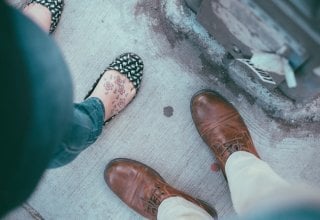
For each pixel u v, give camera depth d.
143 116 1.35
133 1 1.32
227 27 0.98
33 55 0.73
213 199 1.35
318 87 0.95
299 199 0.91
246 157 1.22
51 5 1.32
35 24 0.76
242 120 1.32
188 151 1.35
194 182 1.35
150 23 1.32
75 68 1.36
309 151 1.32
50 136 0.77
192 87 1.33
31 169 0.75
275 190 1.02
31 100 0.71
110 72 1.31
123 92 1.31
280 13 0.75
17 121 0.68
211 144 1.31
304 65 0.87
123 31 1.33
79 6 1.34
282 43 0.83
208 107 1.31
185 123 1.34
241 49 1.04
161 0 1.30
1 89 0.66
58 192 1.36
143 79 1.34
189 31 1.28
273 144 1.33
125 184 1.34
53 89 0.76
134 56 1.33
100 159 1.36
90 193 1.36
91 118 1.15
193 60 1.31
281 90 1.23
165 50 1.32
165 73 1.33
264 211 0.91
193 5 1.19
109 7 1.33
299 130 1.31
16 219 1.37
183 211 1.18
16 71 0.69
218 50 1.27
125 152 1.36
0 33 0.68
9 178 0.70
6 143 0.67
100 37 1.34
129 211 1.37
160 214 1.25
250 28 0.88
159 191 1.30
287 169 1.33
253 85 1.28
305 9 0.71
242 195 1.11
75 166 1.36
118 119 1.35
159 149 1.35
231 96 1.33
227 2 0.86
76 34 1.35
